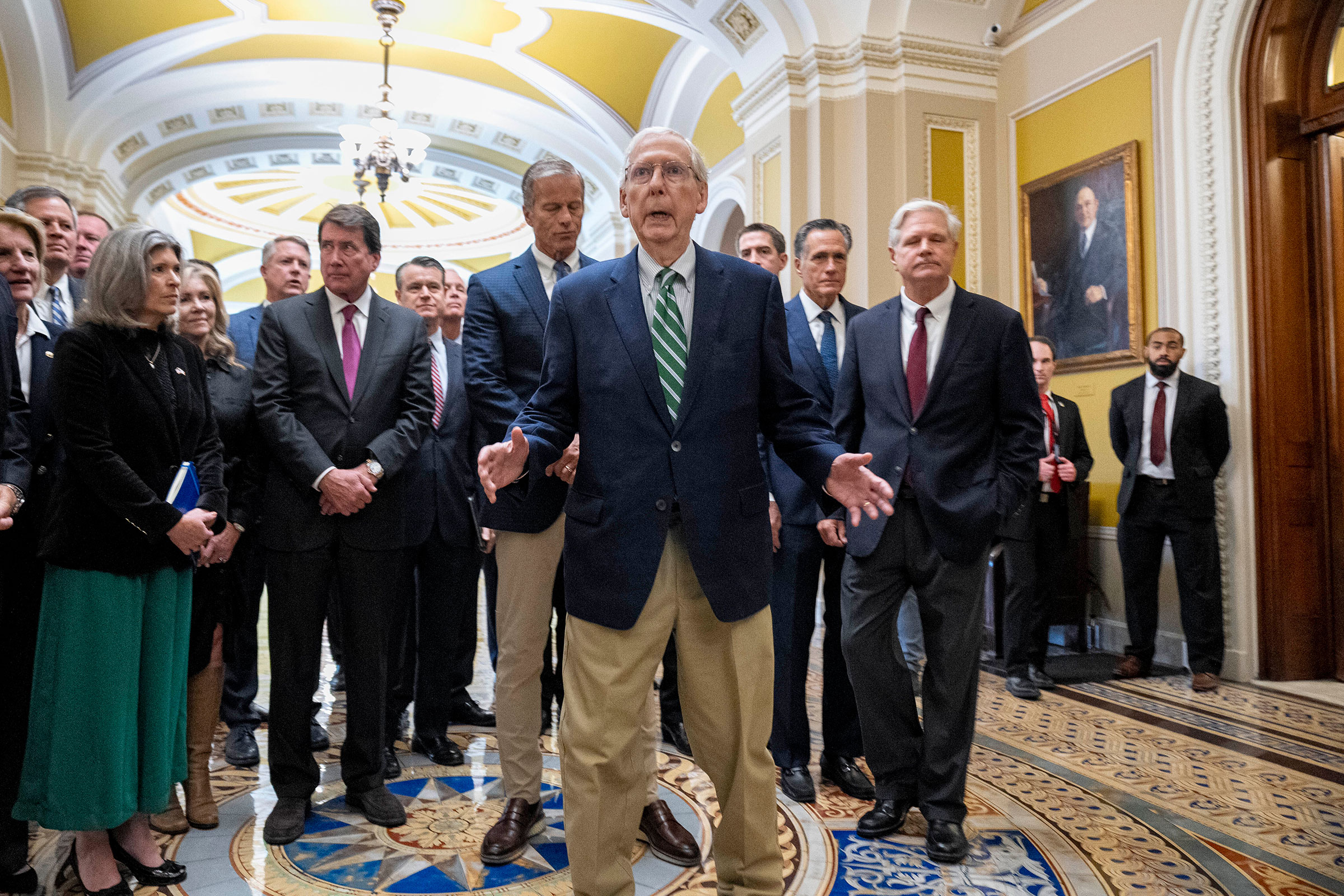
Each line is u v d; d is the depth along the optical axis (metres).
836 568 3.02
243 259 17.17
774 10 6.39
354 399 2.70
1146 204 5.19
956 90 6.24
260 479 2.80
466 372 2.64
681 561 1.76
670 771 3.14
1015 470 2.46
